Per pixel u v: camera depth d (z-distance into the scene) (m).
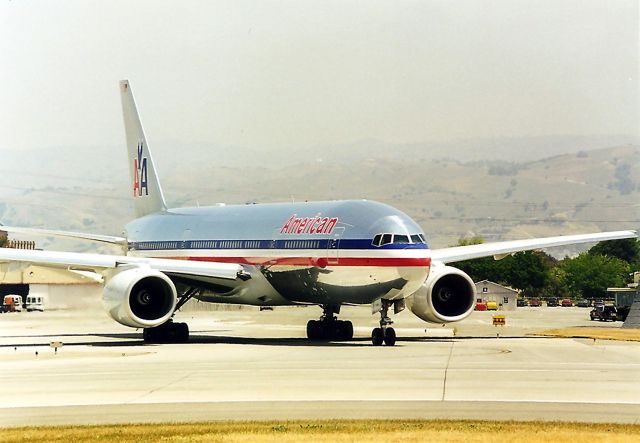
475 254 62.94
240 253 64.38
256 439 27.80
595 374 41.69
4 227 76.88
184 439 27.94
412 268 54.09
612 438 27.77
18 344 61.28
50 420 31.70
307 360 47.47
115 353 53.19
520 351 52.56
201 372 42.91
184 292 66.06
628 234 67.94
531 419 31.16
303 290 60.50
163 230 74.81
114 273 60.56
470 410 32.78
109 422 31.19
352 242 56.16
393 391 36.81
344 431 28.92
